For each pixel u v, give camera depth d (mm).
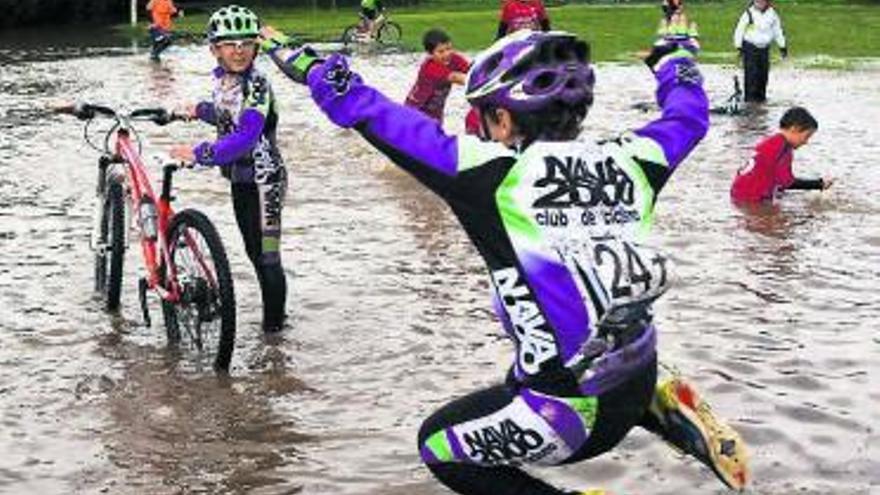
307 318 7539
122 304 7832
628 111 16406
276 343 7070
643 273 3410
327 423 5891
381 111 3502
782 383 6273
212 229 6484
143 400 6180
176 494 5133
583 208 3436
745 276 8289
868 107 16656
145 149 13727
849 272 8367
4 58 28125
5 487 5195
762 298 7789
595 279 3367
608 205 3471
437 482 5195
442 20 37375
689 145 3713
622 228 3480
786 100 17641
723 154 13109
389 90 20047
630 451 5457
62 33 39062
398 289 8156
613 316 3355
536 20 14758
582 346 3375
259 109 6594
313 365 6699
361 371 6605
